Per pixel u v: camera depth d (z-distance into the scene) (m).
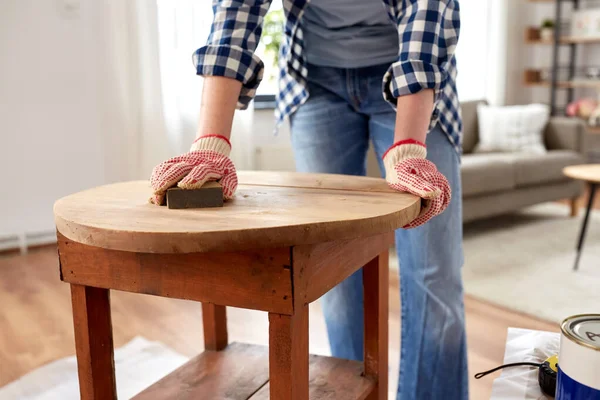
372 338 0.98
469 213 3.04
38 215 2.90
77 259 0.79
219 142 0.84
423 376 1.21
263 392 0.94
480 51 4.51
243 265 0.68
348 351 1.37
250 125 3.21
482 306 2.12
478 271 2.50
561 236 3.07
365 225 0.67
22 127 2.79
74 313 0.83
